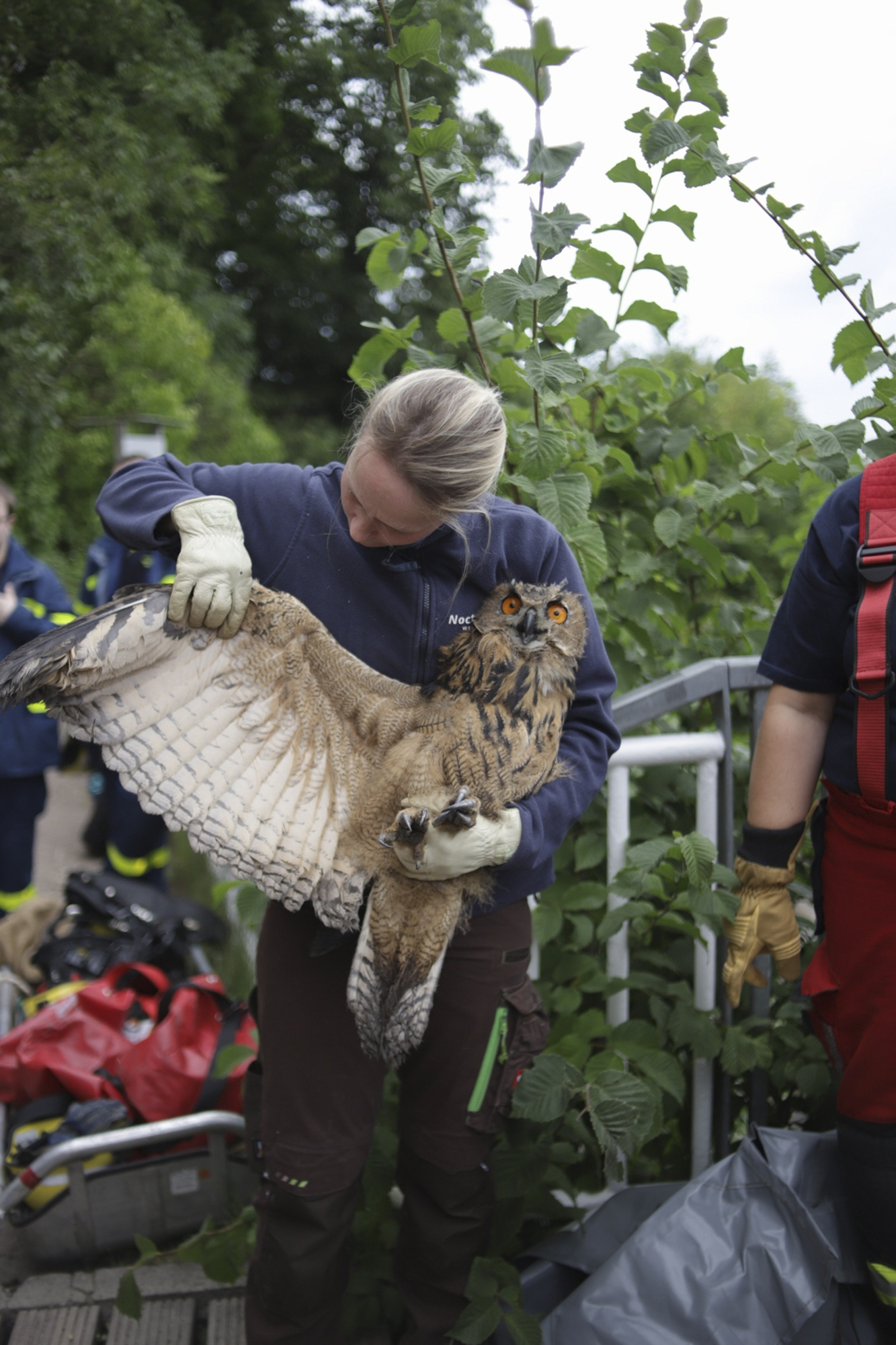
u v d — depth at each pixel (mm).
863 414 2320
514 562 1802
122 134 14023
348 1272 1931
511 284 1901
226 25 18859
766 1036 2334
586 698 1850
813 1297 1790
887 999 1748
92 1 14680
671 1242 1899
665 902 2367
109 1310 2354
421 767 1593
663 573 2576
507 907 1865
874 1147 1782
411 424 1467
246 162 20406
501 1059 1854
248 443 13906
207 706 1529
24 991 3264
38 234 11633
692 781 2568
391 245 2416
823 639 1846
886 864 1745
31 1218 2441
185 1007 2732
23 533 10734
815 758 1934
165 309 13109
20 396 10672
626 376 2676
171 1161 2516
